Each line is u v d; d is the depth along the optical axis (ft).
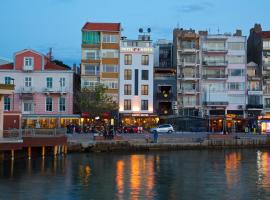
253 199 119.24
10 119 232.53
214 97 358.02
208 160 194.80
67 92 313.94
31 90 311.47
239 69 363.15
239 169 168.66
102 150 222.28
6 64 319.68
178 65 361.10
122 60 337.93
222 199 119.44
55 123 306.35
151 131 295.89
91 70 335.26
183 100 359.87
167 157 204.95
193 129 315.37
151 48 341.62
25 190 127.44
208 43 365.40
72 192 125.49
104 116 316.60
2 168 163.53
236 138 249.14
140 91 339.57
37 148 194.49
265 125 321.32
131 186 134.41
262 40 365.81
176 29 372.79
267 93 362.53
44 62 315.17
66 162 182.39
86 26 338.54
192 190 129.80
